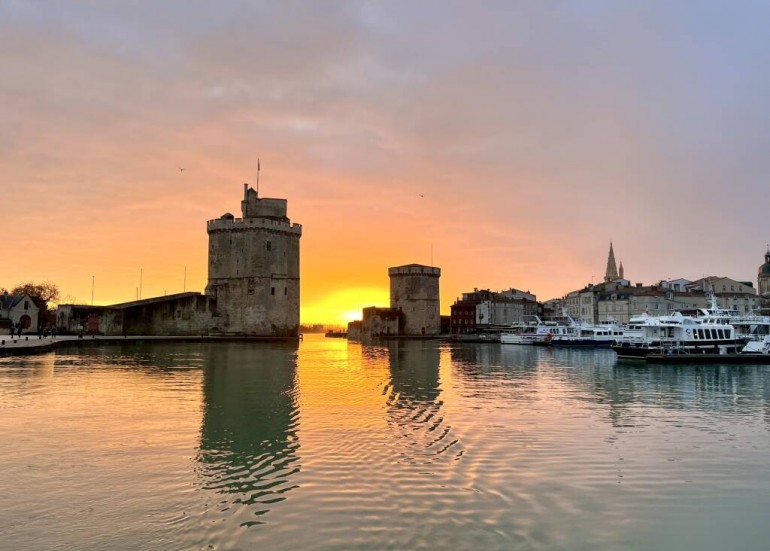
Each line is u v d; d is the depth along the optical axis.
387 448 18.23
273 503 13.13
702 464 16.84
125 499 13.27
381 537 11.35
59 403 25.72
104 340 71.88
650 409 27.06
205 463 16.23
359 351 77.19
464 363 55.81
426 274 131.12
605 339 86.88
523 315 142.38
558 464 16.61
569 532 11.82
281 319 94.38
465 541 11.25
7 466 15.71
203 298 91.38
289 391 31.05
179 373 39.22
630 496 13.99
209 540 11.13
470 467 16.12
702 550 11.23
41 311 108.38
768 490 14.56
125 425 21.20
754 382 39.28
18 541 11.01
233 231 93.56
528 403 28.38
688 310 105.56
